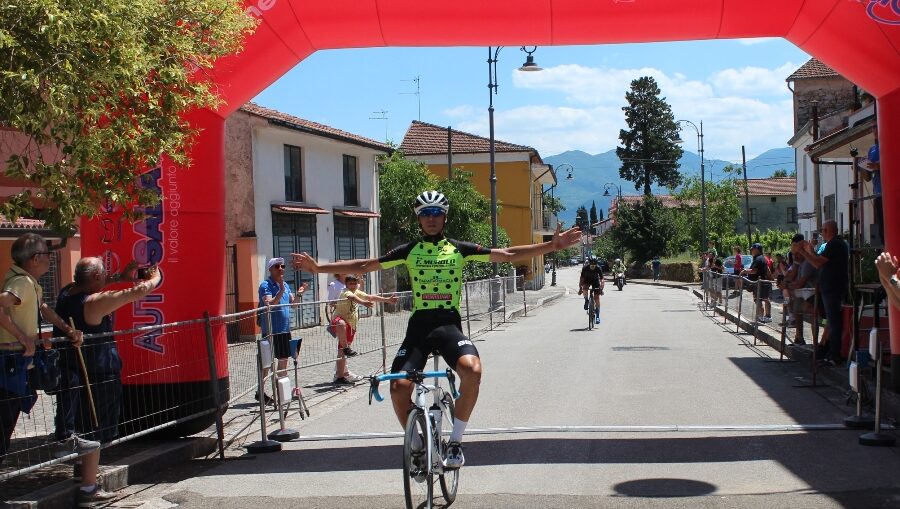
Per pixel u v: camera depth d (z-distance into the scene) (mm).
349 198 27969
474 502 5918
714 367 12883
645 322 22844
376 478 6781
